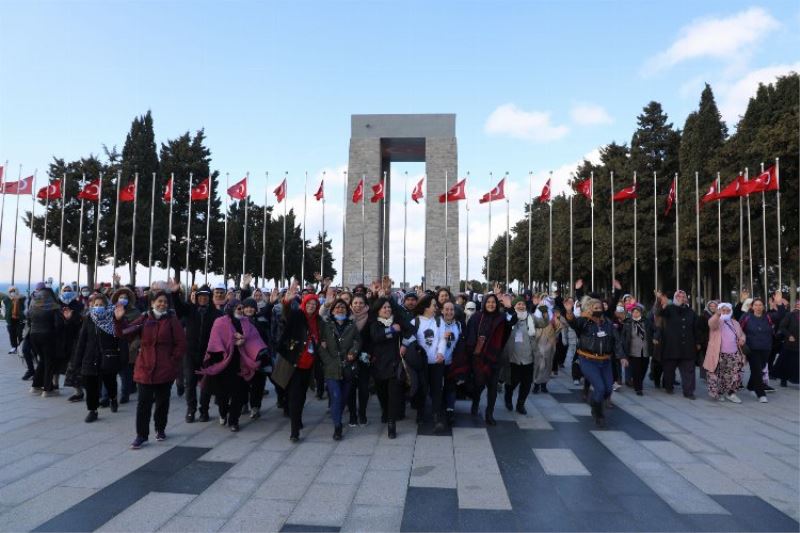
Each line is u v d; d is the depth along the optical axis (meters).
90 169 47.19
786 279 39.09
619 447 7.87
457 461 7.15
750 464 7.07
